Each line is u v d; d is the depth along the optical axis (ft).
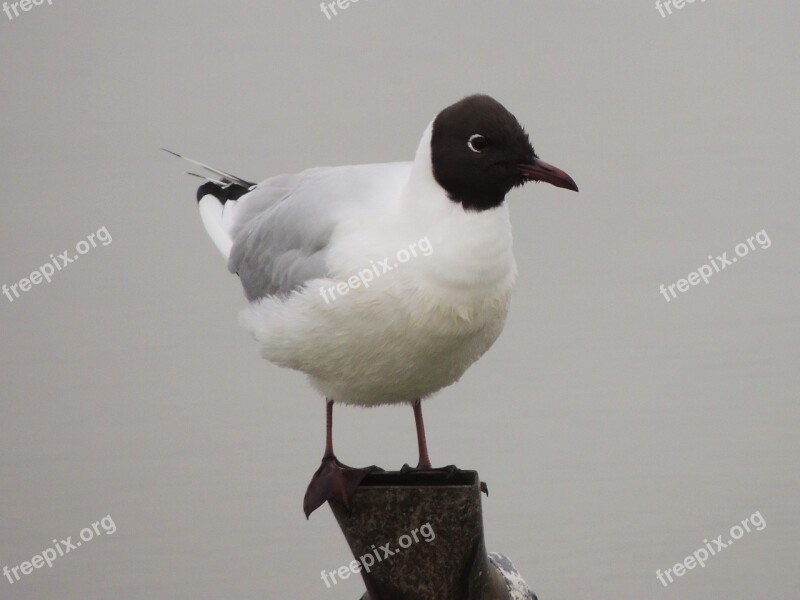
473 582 34.04
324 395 40.01
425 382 38.42
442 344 36.42
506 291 36.35
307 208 38.50
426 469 36.04
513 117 34.76
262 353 40.50
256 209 44.86
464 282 35.14
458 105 34.88
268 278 40.40
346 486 33.88
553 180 34.42
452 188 34.88
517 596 37.91
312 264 37.50
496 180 34.65
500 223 35.27
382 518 33.65
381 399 39.73
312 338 37.45
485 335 37.14
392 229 35.76
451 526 33.30
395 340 36.29
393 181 37.91
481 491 38.27
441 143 34.73
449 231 34.96
